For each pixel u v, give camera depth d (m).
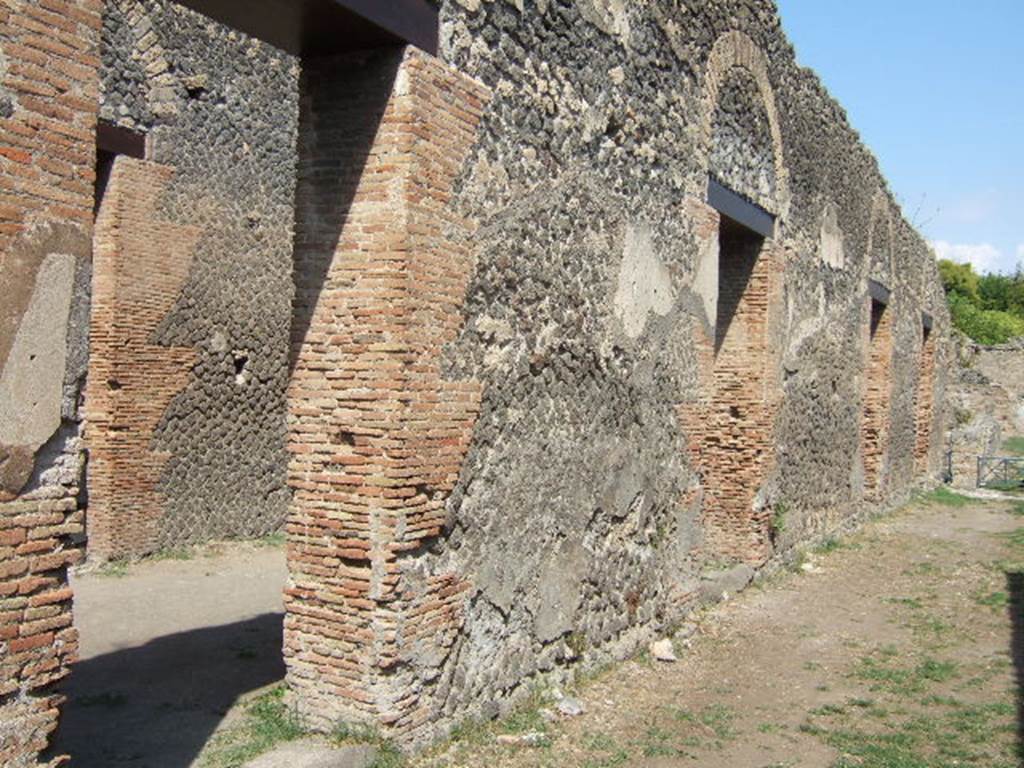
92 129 3.67
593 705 6.52
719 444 10.80
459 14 5.37
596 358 6.94
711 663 7.81
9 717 3.50
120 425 10.84
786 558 11.70
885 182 16.23
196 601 9.08
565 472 6.56
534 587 6.26
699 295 8.66
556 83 6.30
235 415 12.38
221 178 12.00
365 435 5.01
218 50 11.86
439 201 5.21
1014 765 5.81
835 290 13.50
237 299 12.29
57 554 3.66
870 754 5.95
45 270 3.54
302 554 5.20
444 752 5.30
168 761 4.78
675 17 8.09
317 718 5.18
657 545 8.01
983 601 10.16
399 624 5.04
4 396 3.45
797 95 11.34
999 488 22.31
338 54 5.19
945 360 24.91
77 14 3.59
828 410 13.38
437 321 5.21
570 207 6.50
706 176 8.78
